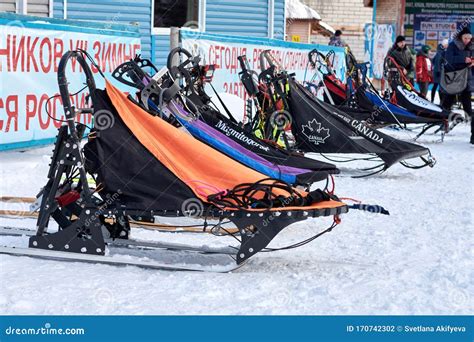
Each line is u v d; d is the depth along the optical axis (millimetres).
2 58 7816
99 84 9555
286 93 8062
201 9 14984
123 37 10109
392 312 3986
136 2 13922
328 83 10797
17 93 8062
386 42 25922
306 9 29234
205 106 6520
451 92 12719
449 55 12727
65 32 8789
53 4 12914
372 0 27141
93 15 13438
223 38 10523
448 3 25953
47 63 8492
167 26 14617
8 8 12469
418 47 26203
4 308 3871
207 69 6902
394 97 11008
